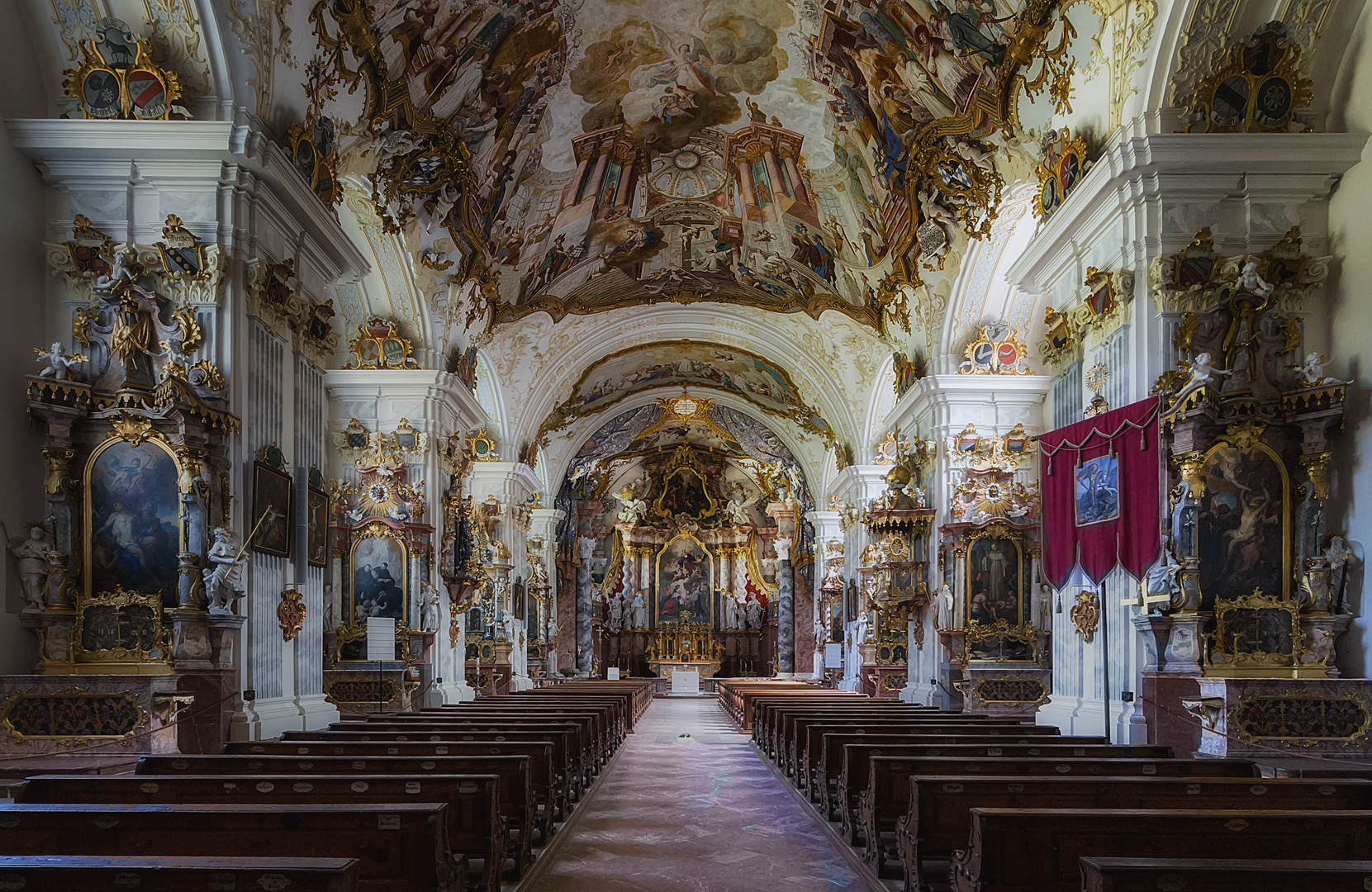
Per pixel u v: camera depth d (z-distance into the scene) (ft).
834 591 101.76
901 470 59.62
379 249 50.98
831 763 32.14
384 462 52.31
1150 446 30.73
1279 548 31.01
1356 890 12.97
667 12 50.83
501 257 63.10
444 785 20.47
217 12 29.76
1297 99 31.81
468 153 51.52
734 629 140.97
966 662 53.06
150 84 29.84
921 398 58.08
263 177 30.83
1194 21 30.83
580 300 77.97
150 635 28.71
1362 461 30.42
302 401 35.17
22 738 27.12
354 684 49.93
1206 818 17.02
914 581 60.18
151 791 19.75
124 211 29.94
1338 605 30.40
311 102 35.63
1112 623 33.27
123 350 29.04
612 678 123.65
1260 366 31.58
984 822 17.26
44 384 28.17
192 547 28.73
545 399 87.35
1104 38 33.53
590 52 52.60
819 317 78.95
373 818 16.44
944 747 27.71
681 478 142.92
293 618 33.27
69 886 12.57
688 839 29.12
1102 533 32.73
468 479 80.94
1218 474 31.07
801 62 53.11
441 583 55.72
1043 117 38.73
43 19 29.89
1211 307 31.71
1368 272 30.55
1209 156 31.30
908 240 56.59
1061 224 35.65
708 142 62.85
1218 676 30.01
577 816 32.83
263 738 30.27
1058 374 38.70
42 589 28.27
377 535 51.26
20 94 29.58
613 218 68.54
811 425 96.53
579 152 60.23
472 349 64.03
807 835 29.78
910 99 48.83
